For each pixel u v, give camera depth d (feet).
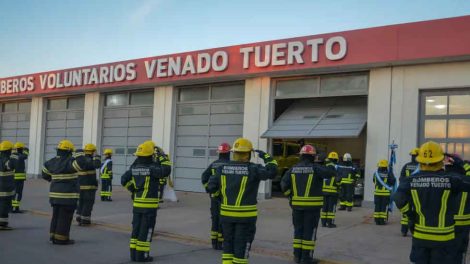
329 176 25.59
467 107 43.93
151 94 69.00
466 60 43.68
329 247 30.17
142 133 69.31
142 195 25.17
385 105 47.55
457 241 16.81
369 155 48.06
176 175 64.69
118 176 71.61
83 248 28.19
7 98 87.15
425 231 16.39
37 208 45.55
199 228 36.52
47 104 83.82
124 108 71.77
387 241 32.22
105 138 74.02
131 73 66.39
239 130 59.26
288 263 26.27
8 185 33.45
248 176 20.15
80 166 28.22
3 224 33.42
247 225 20.21
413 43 44.47
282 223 38.99
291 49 51.57
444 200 16.20
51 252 26.71
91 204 36.96
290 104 58.54
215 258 26.68
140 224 25.31
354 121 50.01
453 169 20.15
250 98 57.00
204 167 62.18
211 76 58.08
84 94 77.41
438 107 45.44
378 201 38.55
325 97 55.16
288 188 26.09
